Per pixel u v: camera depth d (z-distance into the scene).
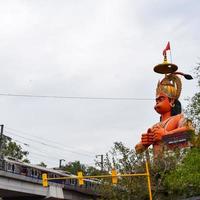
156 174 50.03
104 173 54.03
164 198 49.50
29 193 64.50
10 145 100.12
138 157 53.00
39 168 67.00
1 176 58.56
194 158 34.69
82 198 77.94
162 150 52.31
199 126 35.19
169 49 63.84
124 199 51.91
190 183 36.66
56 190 68.81
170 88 62.34
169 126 57.34
